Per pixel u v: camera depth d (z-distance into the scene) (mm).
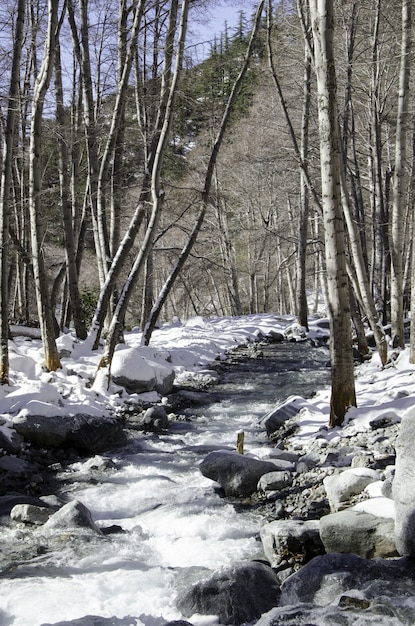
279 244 29953
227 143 31703
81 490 8031
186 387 13953
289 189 26312
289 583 5078
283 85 22469
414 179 18828
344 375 9172
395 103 20484
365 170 26422
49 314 12172
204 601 5043
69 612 5055
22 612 5055
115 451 9656
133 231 13203
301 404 10562
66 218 15789
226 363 17047
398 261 13711
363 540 5559
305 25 15492
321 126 8859
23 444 9438
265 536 6004
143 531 6711
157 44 16922
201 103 21328
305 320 22062
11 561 5957
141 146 17578
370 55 18938
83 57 15406
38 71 18422
